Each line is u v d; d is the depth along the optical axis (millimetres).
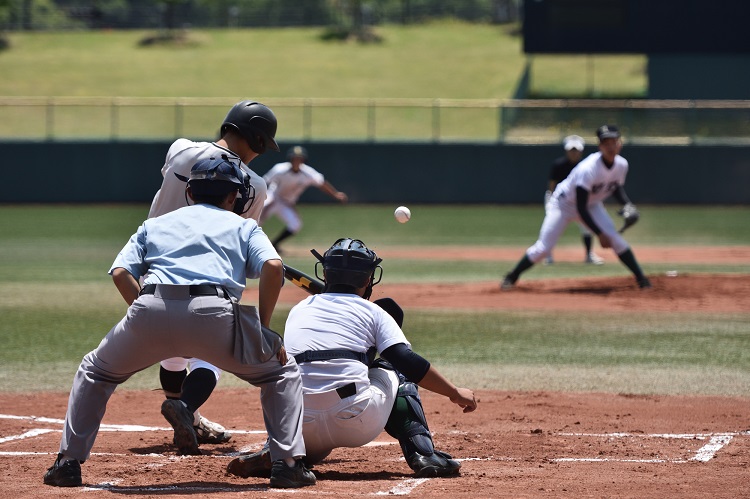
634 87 162625
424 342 35250
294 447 15688
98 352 15750
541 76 173000
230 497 14914
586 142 119750
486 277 56281
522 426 22281
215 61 194875
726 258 67062
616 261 66500
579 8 136000
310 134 135250
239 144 19719
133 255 15875
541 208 119000
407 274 58031
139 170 125375
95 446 20125
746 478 16719
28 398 25828
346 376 16500
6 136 138125
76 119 143875
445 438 20906
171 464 18219
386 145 124312
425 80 178375
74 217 106312
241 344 15289
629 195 120500
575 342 35344
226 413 24297
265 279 15602
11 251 72750
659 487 15891
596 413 23750
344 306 16953
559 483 16203
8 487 15688
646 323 39781
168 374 20828
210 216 16125
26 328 38312
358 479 16797
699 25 134500
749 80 138375
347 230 92688
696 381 28219
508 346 34438
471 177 123625
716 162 119188
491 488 15742
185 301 15172
